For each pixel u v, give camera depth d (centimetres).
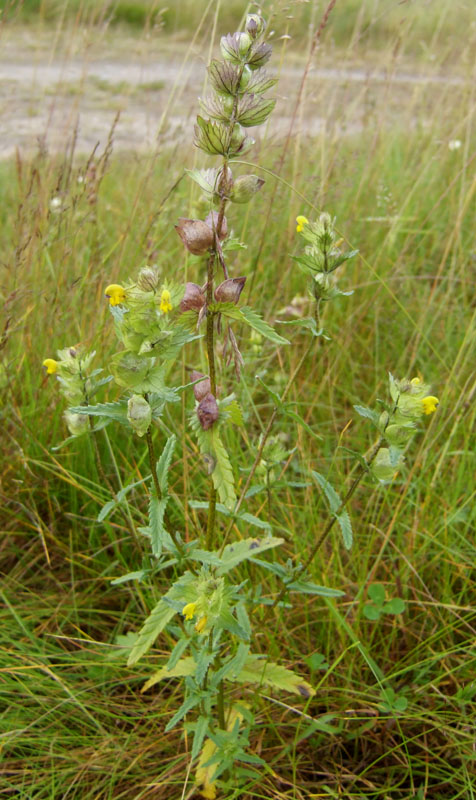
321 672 39
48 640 41
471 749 34
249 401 49
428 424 52
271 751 36
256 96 26
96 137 110
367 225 67
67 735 36
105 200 78
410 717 36
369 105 79
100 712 37
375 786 35
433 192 75
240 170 60
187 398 49
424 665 38
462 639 39
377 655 39
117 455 47
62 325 50
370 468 30
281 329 56
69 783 34
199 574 29
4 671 36
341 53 80
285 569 33
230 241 27
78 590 44
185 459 41
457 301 63
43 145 62
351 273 64
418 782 35
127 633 40
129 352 25
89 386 30
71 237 55
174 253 63
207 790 33
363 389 56
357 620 38
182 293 26
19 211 52
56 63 133
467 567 40
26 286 52
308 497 45
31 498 45
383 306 62
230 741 32
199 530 40
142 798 34
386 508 47
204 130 25
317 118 80
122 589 43
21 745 35
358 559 43
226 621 28
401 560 43
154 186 70
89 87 126
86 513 46
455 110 80
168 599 29
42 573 45
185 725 33
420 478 45
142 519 44
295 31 86
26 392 50
